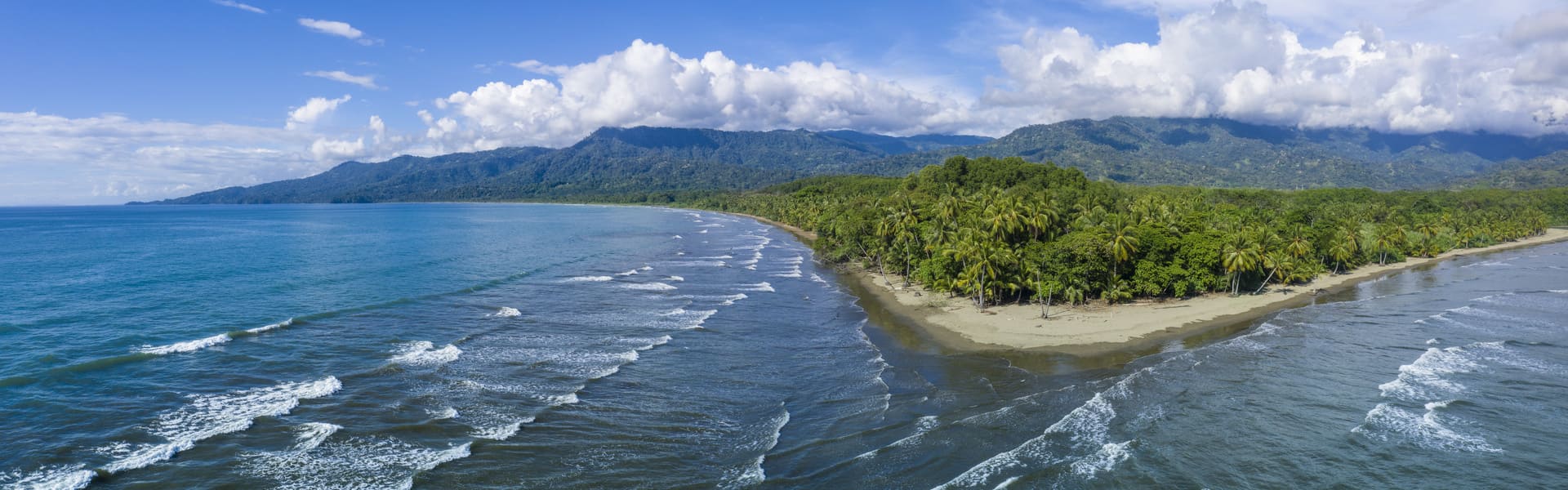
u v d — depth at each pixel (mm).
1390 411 41312
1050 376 48312
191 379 44938
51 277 88062
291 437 36375
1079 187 160500
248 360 49375
